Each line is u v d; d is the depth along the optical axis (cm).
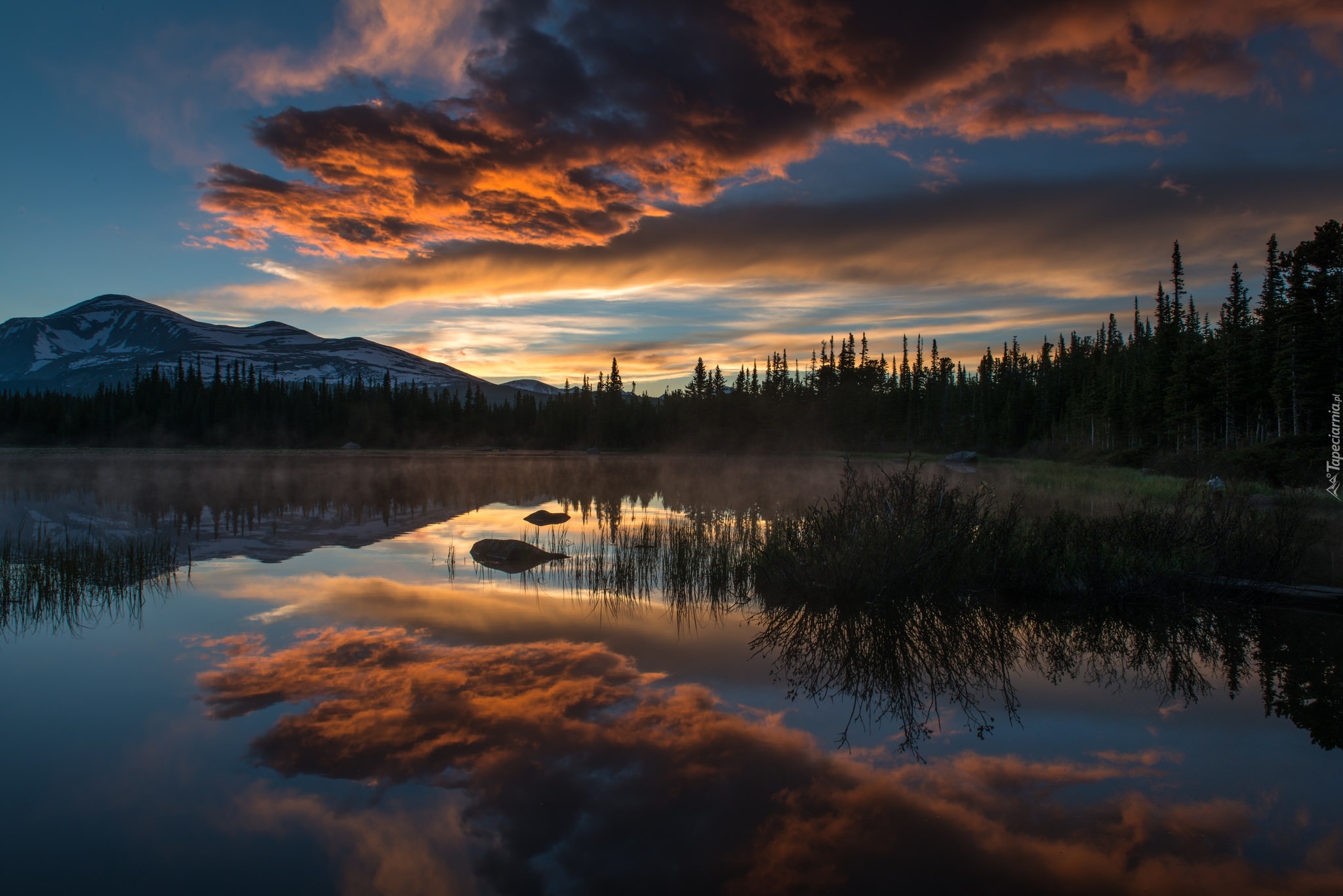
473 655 643
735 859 332
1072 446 5534
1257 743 470
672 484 2897
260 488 2569
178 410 8319
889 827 361
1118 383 5219
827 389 8119
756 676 595
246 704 521
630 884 314
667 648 675
